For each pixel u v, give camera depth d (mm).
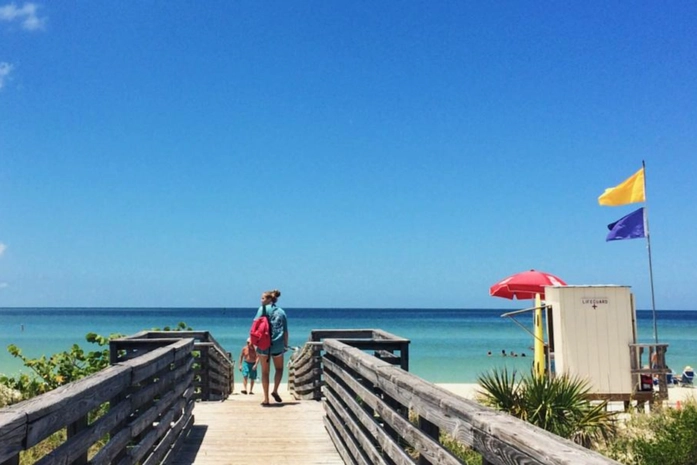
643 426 9148
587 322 11352
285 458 6707
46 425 3008
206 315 153125
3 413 2760
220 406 9922
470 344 52656
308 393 11273
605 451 8133
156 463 5777
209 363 11000
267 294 10383
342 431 6586
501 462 2381
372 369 5008
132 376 4711
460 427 2893
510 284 13719
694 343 56906
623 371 11289
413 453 5551
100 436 3895
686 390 16219
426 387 3631
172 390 6555
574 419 8586
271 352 10086
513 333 70625
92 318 136125
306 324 97188
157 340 7777
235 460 6625
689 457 7535
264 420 8711
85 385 3668
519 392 9125
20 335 71125
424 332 73812
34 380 10516
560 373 10820
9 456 2639
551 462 1955
